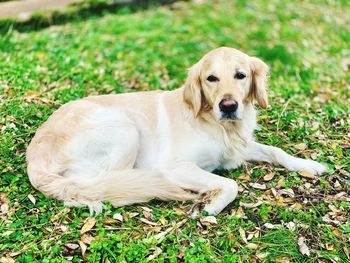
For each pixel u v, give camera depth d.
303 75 1.93
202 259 0.98
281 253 1.02
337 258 1.01
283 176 1.25
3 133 1.36
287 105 1.62
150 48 2.14
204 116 1.23
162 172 1.21
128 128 1.22
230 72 1.16
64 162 1.19
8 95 1.55
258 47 2.21
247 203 1.16
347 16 2.79
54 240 1.04
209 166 1.27
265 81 1.24
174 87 1.77
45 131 1.22
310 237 1.06
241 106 1.15
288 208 1.13
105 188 1.12
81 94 1.62
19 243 1.03
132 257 0.99
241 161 1.29
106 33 2.30
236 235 1.06
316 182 1.23
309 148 1.38
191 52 2.15
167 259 1.00
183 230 1.07
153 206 1.15
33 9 2.47
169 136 1.25
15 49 1.99
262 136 1.43
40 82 1.69
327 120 1.53
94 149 1.20
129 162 1.22
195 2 2.95
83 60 1.93
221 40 2.32
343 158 1.33
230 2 2.97
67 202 1.13
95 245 1.01
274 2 2.98
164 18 2.61
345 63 2.09
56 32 2.28
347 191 1.20
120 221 1.09
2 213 1.12
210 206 1.12
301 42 2.33
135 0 2.78
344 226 1.08
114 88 1.70
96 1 2.64
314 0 3.03
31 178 1.17
